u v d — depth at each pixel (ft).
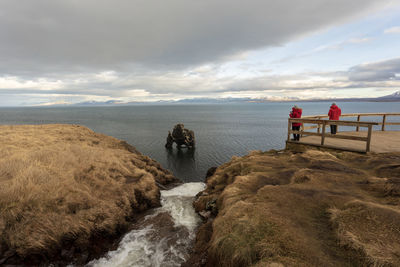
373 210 13.74
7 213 19.40
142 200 31.96
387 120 356.18
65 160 34.94
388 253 10.46
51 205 22.26
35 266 17.62
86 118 514.27
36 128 74.69
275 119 453.58
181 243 21.42
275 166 29.37
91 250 20.58
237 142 176.76
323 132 34.40
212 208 26.16
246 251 12.53
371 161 25.88
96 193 27.84
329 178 21.35
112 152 53.31
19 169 27.81
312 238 12.80
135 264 19.01
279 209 16.29
